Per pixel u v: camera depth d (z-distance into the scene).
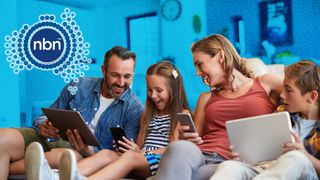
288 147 1.67
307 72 1.86
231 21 3.54
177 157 1.63
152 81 2.35
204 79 2.16
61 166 1.66
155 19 3.72
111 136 2.49
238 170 1.56
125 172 1.89
